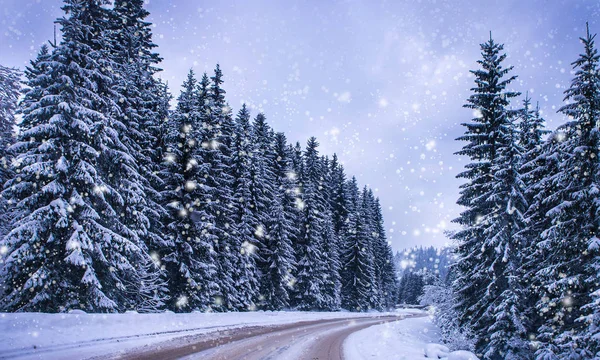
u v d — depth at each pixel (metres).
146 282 17.23
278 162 40.59
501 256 14.12
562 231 11.78
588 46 11.78
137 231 16.14
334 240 42.78
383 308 54.91
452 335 16.33
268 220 30.59
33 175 12.41
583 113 11.70
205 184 21.67
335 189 52.94
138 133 17.62
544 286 12.07
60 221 11.73
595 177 11.34
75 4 13.99
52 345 7.62
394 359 10.28
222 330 14.16
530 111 17.31
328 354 10.79
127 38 21.91
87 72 13.56
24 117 12.70
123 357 7.44
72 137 13.09
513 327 13.20
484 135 16.30
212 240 22.00
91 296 12.45
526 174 14.38
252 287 27.38
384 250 62.78
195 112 20.80
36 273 11.54
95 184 12.88
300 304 34.78
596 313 9.81
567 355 10.31
